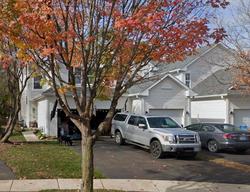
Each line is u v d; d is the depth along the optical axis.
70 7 8.63
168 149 18.59
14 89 22.80
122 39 8.84
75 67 9.99
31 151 19.33
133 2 8.64
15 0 7.85
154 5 8.32
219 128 22.20
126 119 23.08
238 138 21.27
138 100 29.67
